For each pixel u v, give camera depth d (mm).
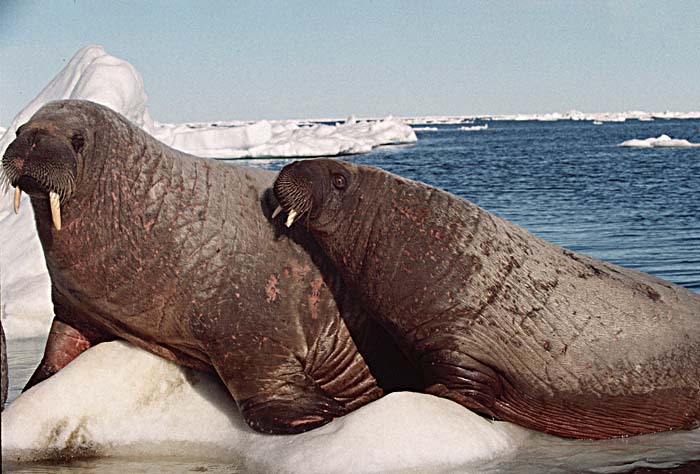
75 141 6199
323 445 5867
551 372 6477
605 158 51625
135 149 6527
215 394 6832
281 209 6641
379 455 5770
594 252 14625
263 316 6594
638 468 5898
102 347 6973
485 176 37750
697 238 16281
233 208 6758
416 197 6781
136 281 6422
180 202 6547
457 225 6684
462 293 6473
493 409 6629
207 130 45062
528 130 150625
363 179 6828
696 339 6805
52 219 6246
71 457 6516
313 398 6543
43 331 9938
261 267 6684
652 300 6867
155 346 6816
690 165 42156
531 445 6461
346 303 6895
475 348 6414
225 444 6438
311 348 6773
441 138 108625
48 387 6699
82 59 13641
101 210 6324
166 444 6555
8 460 6453
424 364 6566
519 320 6484
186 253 6469
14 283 10336
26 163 5895
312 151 51250
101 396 6688
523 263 6699
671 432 6832
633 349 6598
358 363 6938
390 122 84625
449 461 5863
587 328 6566
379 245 6645
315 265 6895
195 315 6477
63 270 6453
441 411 6207
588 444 6523
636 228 18141
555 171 40406
